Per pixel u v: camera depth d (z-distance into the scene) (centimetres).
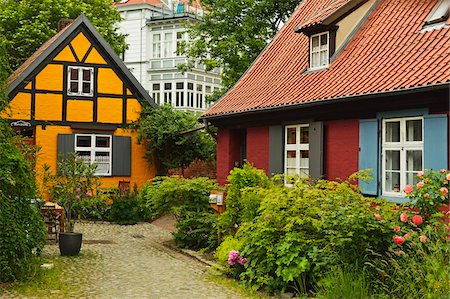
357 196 859
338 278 746
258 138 1510
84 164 1244
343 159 1216
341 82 1223
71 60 2130
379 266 773
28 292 835
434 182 832
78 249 1176
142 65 4038
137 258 1163
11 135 987
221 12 2334
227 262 988
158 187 1348
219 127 1703
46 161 2083
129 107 2208
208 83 4012
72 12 2859
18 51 2786
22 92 2059
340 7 1339
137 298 818
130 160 2200
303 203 880
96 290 865
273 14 2342
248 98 1527
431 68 1033
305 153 1348
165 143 2164
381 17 1345
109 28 3072
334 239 807
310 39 1427
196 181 1307
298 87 1363
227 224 1109
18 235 898
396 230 791
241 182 1090
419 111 1038
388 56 1191
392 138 1112
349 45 1346
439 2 1224
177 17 3897
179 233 1298
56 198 1219
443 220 834
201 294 843
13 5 2830
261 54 1742
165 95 3928
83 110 2142
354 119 1191
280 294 825
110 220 1811
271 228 869
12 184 887
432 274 680
